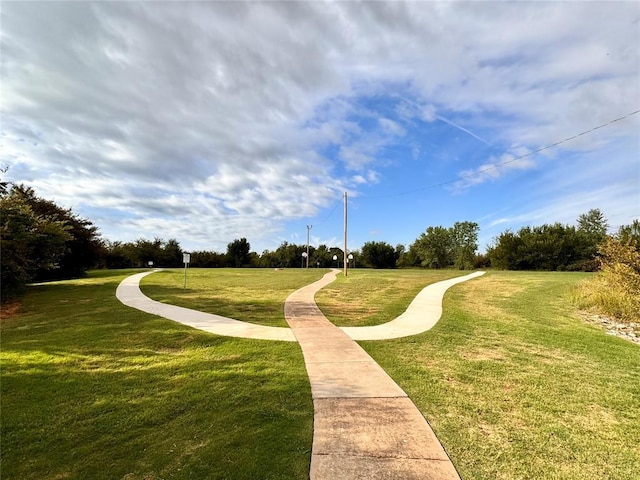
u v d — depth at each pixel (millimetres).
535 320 9750
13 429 3748
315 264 64562
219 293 15406
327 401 4414
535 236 44281
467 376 5359
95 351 6637
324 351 6645
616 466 3158
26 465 3127
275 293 15500
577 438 3617
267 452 3277
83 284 18422
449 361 6090
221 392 4684
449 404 4363
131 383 5023
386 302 12914
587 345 7199
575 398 4594
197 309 11242
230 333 8023
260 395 4586
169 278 22547
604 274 12234
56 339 7500
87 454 3285
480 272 30688
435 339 7578
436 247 64312
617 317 10359
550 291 15633
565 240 42438
